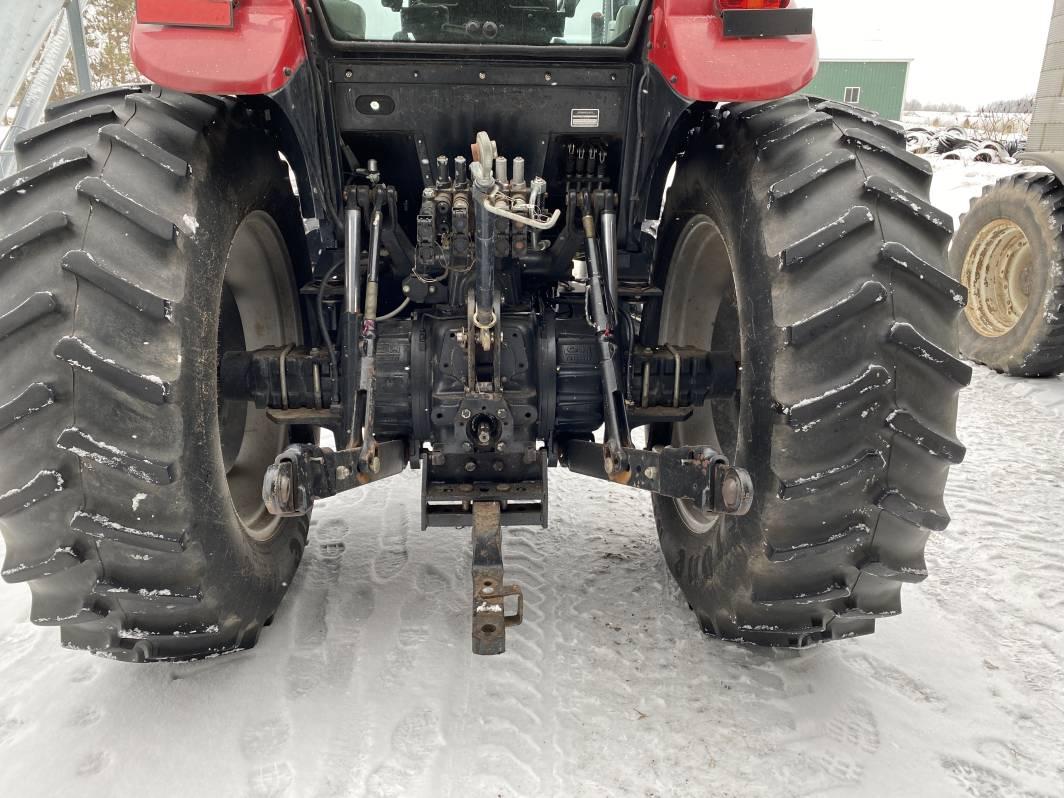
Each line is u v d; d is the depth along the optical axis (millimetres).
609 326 2322
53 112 2057
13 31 5027
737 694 2197
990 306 6012
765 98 1995
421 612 2574
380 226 2316
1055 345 5191
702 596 2311
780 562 1897
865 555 1897
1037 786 1914
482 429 2236
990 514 3480
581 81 2322
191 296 1773
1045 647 2506
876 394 1750
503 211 1969
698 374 2514
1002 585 2885
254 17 1967
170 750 1951
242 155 2166
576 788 1855
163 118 1916
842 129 2002
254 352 2486
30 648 2363
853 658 2395
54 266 1636
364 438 2088
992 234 5871
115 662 2287
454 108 2334
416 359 2416
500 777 1876
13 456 1648
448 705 2113
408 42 2229
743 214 2037
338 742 1975
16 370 1619
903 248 1775
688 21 2062
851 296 1741
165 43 1910
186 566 1802
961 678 2324
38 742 1977
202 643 2049
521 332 2430
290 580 2516
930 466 1835
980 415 4879
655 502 2838
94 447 1605
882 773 1938
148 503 1700
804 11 2004
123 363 1617
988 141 17625
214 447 1870
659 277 2947
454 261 2318
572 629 2490
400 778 1864
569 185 2529
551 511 3422
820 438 1790
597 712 2107
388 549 3037
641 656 2357
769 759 1966
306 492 1905
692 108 2496
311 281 2850
